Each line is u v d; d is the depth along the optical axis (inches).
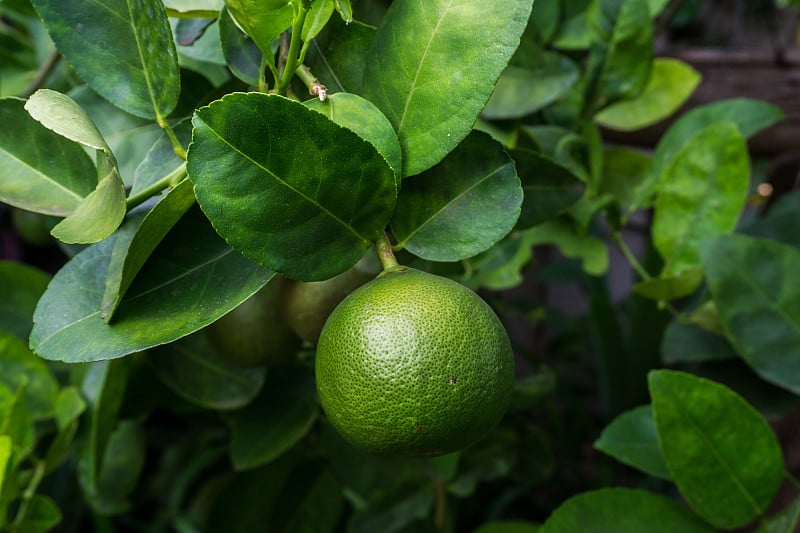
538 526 17.8
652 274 22.4
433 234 11.2
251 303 13.0
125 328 10.6
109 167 10.3
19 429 15.6
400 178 10.7
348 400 10.2
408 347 10.0
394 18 11.1
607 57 17.4
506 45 10.5
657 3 18.4
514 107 16.6
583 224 17.4
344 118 10.7
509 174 11.2
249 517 19.4
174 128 11.7
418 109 10.9
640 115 19.8
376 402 10.1
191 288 10.8
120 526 30.9
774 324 16.1
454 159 11.3
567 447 31.1
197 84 13.9
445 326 10.1
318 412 17.9
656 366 27.0
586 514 14.0
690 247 17.0
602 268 17.9
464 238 11.1
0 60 18.8
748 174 16.5
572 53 19.2
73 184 11.9
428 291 10.3
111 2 11.4
